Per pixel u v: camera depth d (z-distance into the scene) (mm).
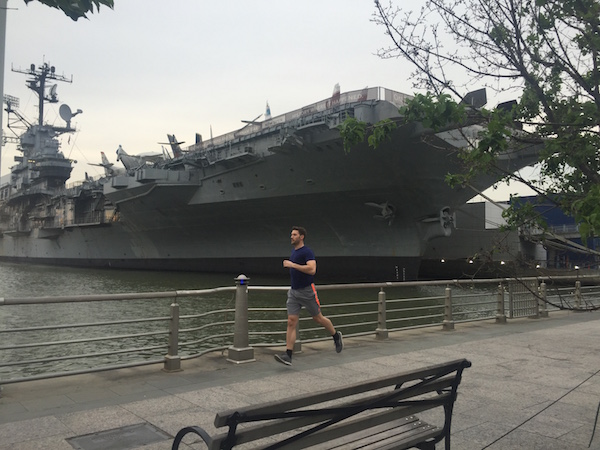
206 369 5863
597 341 8070
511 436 3736
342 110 20953
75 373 5109
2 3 2500
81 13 2443
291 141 23078
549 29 3307
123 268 49719
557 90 3523
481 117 3404
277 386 5070
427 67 3461
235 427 2043
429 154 22438
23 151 63719
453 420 4102
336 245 30297
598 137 3172
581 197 3242
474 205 38625
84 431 3693
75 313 19578
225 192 30594
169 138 34031
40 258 64688
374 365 6109
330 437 2436
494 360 6504
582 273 15406
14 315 19203
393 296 24906
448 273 40344
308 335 14461
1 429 3721
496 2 3227
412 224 26734
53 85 62219
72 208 49781
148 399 4562
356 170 24250
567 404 4559
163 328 16312
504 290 11117
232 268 38312
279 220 30953
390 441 2688
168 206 35094
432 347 7465
